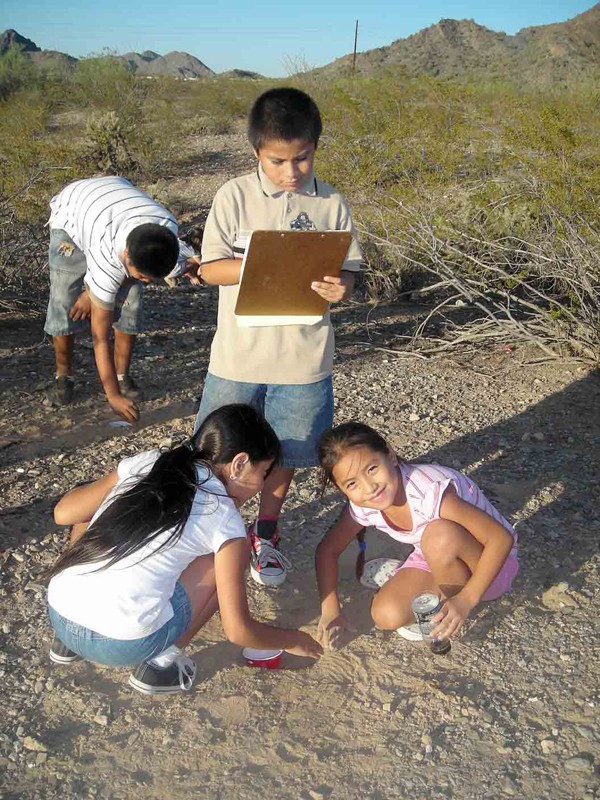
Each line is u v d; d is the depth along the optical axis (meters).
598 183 6.46
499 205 7.29
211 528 2.62
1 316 6.83
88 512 2.89
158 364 5.93
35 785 2.45
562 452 4.64
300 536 3.82
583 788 2.42
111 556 2.54
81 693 2.81
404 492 2.98
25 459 4.46
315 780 2.48
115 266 4.04
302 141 2.99
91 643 2.62
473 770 2.50
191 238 4.58
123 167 14.15
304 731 2.68
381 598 3.07
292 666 2.99
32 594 3.33
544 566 3.54
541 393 5.55
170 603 2.64
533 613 3.24
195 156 15.74
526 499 4.11
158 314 7.21
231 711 2.76
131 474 2.78
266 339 3.29
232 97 22.56
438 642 2.88
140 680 2.78
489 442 4.79
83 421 4.96
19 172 8.83
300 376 3.33
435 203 7.71
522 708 2.75
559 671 2.92
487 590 3.12
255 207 3.20
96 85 21.52
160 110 19.38
